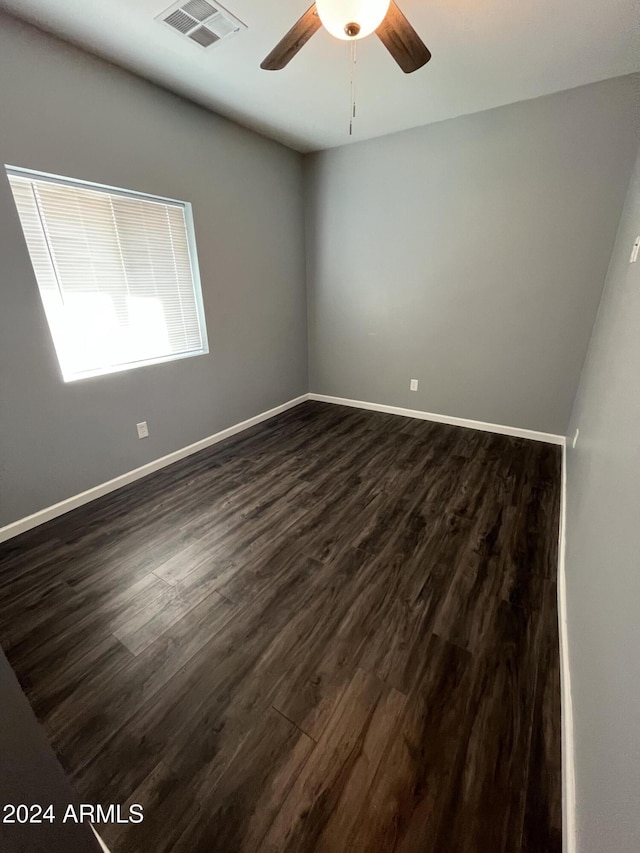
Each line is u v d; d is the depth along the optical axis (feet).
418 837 3.10
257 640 4.88
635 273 4.97
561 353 9.96
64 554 6.53
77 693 4.27
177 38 6.26
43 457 7.26
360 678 4.38
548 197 9.07
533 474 8.86
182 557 6.42
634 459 3.06
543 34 6.23
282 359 13.20
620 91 7.76
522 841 3.07
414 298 11.69
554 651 4.66
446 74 7.42
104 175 7.23
